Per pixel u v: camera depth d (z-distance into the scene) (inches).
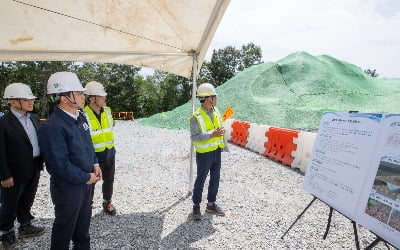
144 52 190.2
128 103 1620.3
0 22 135.2
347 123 114.3
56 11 133.1
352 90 986.1
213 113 176.4
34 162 145.2
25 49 163.3
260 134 386.9
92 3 129.7
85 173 109.5
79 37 160.7
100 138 167.5
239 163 326.0
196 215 171.5
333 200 112.9
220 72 2204.7
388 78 1209.4
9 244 139.6
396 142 89.5
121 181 254.7
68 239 112.6
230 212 184.9
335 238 151.6
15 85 137.3
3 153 130.4
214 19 143.3
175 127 753.6
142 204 197.6
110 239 147.5
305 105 879.1
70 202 109.8
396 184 86.2
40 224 165.2
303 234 155.6
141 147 439.5
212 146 168.7
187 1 130.7
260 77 1013.8
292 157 309.0
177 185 242.7
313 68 1065.5
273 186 241.1
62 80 106.3
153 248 139.3
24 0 121.6
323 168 123.0
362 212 97.1
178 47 188.5
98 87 166.4
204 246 141.9
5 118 136.2
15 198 137.8
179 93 1802.4
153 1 131.0
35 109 1480.1
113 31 159.0
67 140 108.0
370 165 98.2
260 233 156.3
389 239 84.9
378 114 98.9
